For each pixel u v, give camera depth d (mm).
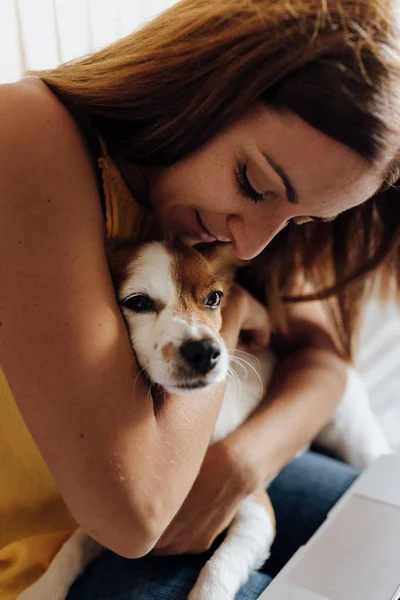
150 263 982
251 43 740
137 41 847
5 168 695
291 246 1227
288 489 1357
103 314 758
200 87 774
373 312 1867
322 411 1218
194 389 873
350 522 987
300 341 1349
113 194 924
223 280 1139
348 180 775
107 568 1022
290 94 720
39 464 994
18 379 732
